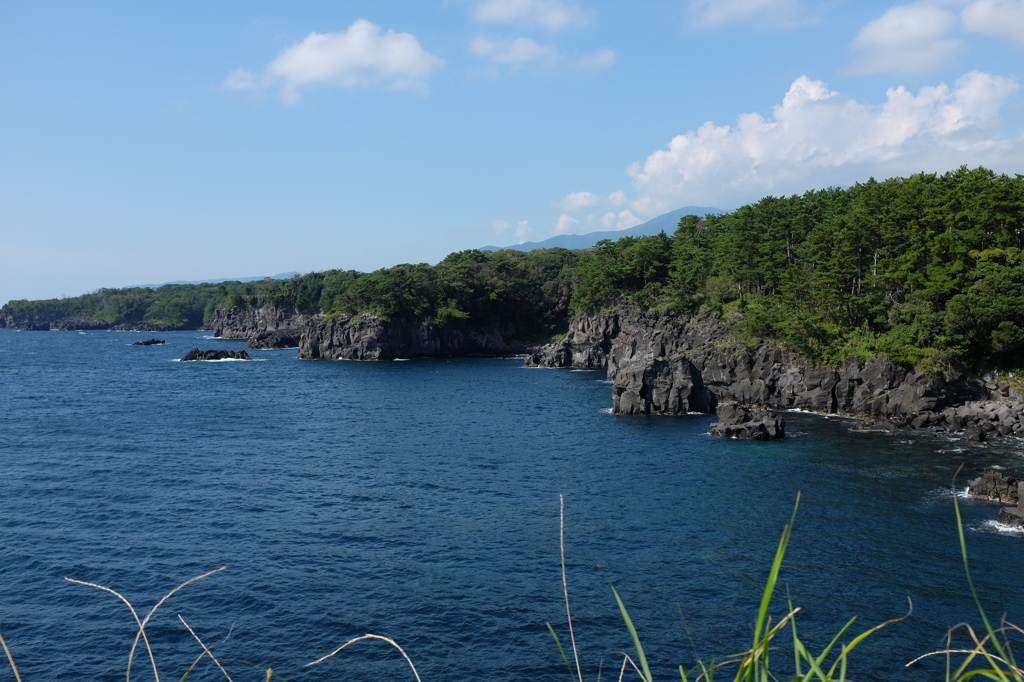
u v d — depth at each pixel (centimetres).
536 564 4847
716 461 7775
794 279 12875
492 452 8369
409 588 4462
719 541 5266
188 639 3844
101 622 4016
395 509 6050
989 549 5016
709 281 16325
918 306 10425
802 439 8900
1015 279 9419
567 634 3919
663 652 3728
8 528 5472
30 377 17100
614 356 16388
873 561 4850
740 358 11944
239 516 5838
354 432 9700
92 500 6244
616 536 5381
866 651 3709
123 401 12800
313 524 5647
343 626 3991
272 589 4434
